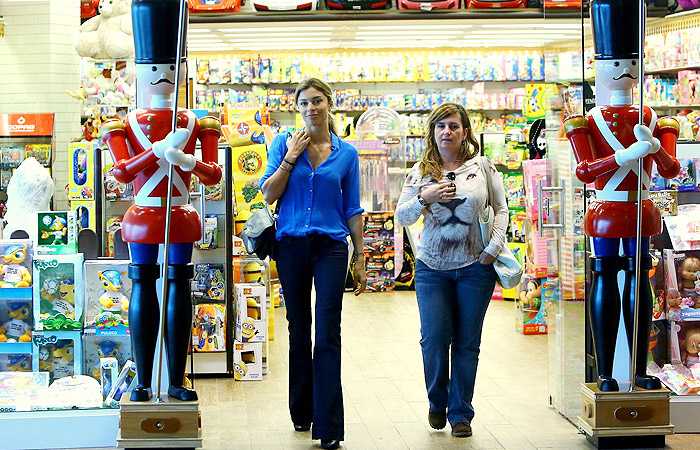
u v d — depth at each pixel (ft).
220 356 19.88
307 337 14.79
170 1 12.85
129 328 14.17
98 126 21.95
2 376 14.55
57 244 15.16
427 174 14.90
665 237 16.15
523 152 31.99
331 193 14.43
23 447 13.83
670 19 18.53
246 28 31.17
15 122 26.02
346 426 15.60
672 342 15.80
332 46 36.88
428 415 15.02
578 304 15.39
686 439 14.23
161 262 13.21
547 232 16.90
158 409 12.71
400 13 29.86
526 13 29.84
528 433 14.96
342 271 14.26
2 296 15.05
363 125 34.04
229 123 22.76
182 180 12.97
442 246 14.49
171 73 13.01
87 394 14.17
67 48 28.94
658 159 13.07
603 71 13.47
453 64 38.11
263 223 14.37
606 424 13.38
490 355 21.97
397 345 23.30
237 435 14.94
